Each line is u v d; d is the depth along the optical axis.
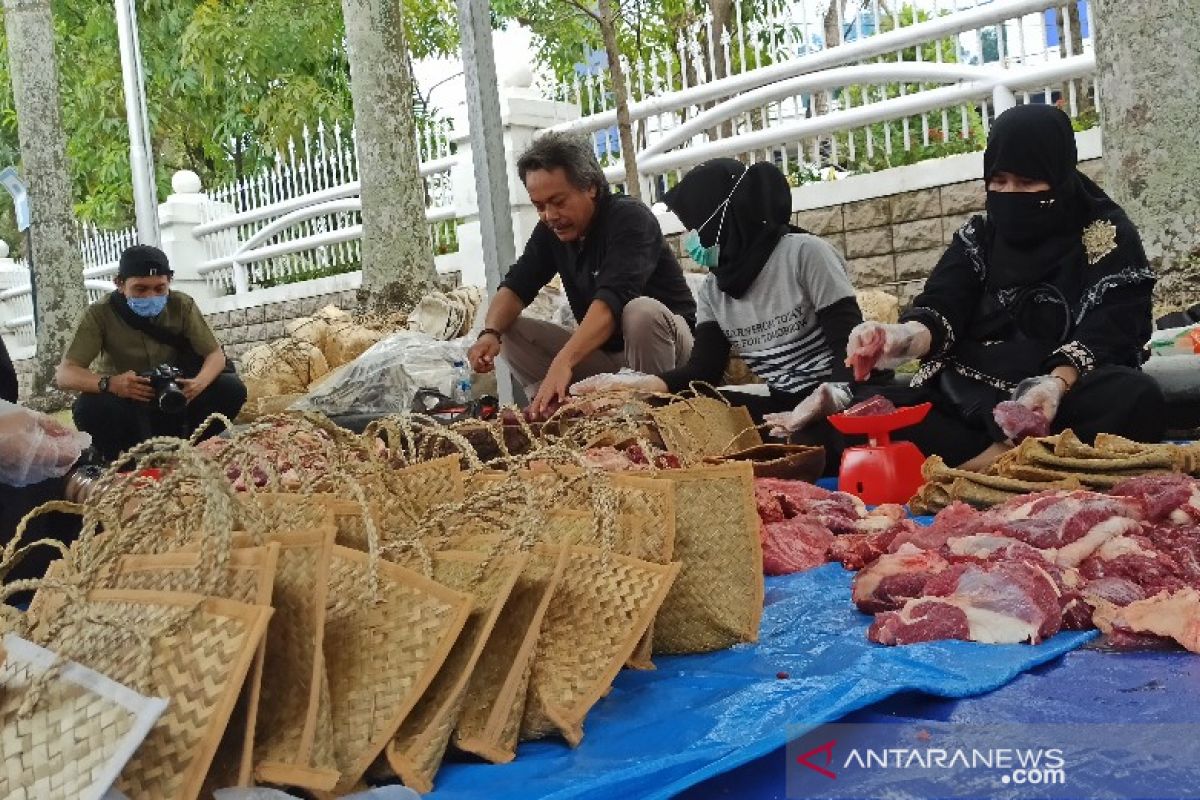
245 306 14.80
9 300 19.20
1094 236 4.47
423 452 3.50
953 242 4.84
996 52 9.77
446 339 9.77
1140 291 4.46
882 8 10.62
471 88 6.53
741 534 2.87
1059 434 4.20
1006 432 4.23
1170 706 2.13
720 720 2.26
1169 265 6.68
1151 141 6.66
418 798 2.01
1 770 1.74
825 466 5.00
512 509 2.73
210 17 18.11
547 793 2.01
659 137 10.88
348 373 7.79
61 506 2.43
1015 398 4.35
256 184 15.05
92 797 1.69
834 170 10.14
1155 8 6.58
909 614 2.69
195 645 1.90
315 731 2.00
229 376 7.83
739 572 2.86
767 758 2.04
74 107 20.41
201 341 7.62
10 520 4.46
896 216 9.35
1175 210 6.64
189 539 2.41
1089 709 2.16
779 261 5.27
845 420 4.49
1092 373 4.36
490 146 6.56
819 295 5.22
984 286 4.75
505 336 6.53
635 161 9.98
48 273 14.45
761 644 2.81
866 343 4.53
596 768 2.11
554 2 15.30
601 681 2.32
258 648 1.90
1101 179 8.41
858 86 9.90
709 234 5.29
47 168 14.41
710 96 10.50
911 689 2.23
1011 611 2.60
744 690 2.42
